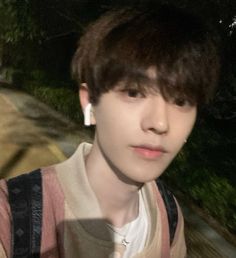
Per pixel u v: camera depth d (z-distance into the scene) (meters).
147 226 1.05
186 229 4.72
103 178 0.94
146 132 0.82
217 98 8.56
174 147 0.85
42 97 10.75
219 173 5.81
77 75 0.93
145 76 0.82
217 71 0.93
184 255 1.22
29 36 11.80
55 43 12.14
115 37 0.86
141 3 0.95
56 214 0.92
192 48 0.86
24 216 0.89
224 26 7.86
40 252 0.89
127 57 0.83
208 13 7.43
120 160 0.85
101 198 0.96
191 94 0.85
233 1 7.52
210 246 4.44
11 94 11.25
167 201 1.12
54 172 0.96
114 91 0.83
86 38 0.91
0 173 5.82
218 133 7.93
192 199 5.44
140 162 0.83
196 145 6.39
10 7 11.68
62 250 0.92
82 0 10.96
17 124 8.27
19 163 6.28
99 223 0.93
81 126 8.53
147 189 1.08
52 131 8.05
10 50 13.11
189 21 0.90
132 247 1.00
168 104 0.84
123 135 0.83
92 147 0.97
